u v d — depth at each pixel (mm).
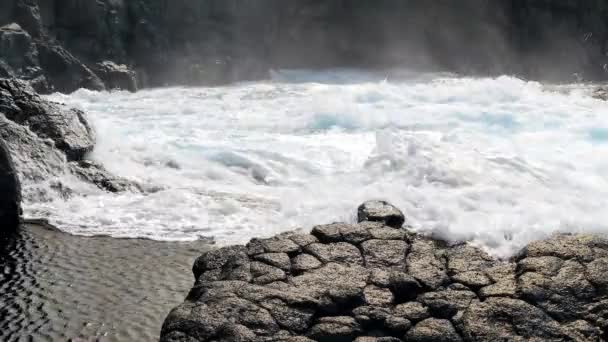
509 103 18297
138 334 7148
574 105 17781
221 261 7676
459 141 13328
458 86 20766
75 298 7953
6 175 10297
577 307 6645
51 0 24625
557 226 8773
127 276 8578
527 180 11305
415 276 7309
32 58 22562
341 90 21328
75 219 10766
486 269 7402
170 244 9703
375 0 33312
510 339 6277
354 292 6945
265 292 6902
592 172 11930
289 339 6281
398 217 8844
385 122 16625
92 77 23906
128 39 26641
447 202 10180
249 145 14703
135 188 12305
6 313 7562
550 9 31438
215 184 12617
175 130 16469
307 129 16422
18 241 9789
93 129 14086
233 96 22594
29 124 13078
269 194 11977
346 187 11547
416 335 6426
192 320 6461
